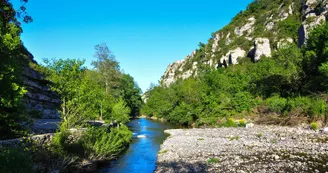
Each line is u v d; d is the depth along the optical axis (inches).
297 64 1611.7
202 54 6092.5
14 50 487.5
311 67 1416.1
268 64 2169.0
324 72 1147.3
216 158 633.0
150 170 660.7
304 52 1594.5
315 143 682.8
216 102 1665.8
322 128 886.4
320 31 1389.0
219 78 1989.4
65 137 622.5
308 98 1164.5
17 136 540.4
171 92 3004.4
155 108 3302.2
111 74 2418.8
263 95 1641.2
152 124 2128.4
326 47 1290.6
